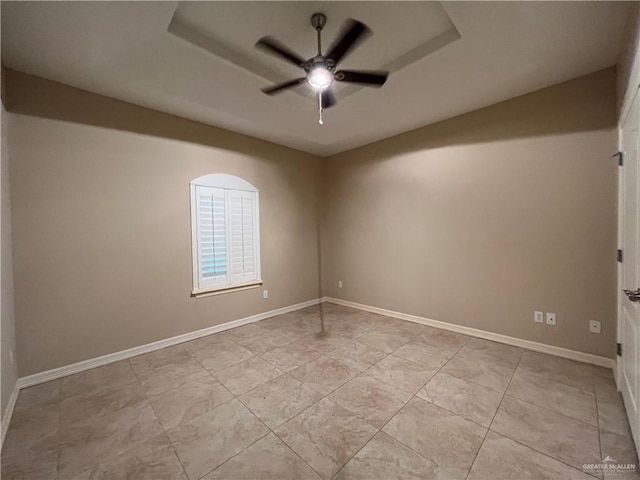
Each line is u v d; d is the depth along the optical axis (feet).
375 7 5.98
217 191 11.68
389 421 6.03
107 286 9.02
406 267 12.70
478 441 5.42
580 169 8.30
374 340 10.46
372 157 13.88
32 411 6.58
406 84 8.45
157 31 6.12
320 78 6.20
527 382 7.38
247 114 10.43
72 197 8.41
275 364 8.72
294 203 14.79
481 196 10.28
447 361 8.66
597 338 8.17
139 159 9.68
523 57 7.23
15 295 7.50
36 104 7.82
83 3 5.29
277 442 5.50
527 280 9.36
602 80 7.88
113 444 5.54
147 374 8.22
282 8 5.98
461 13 5.72
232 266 12.19
